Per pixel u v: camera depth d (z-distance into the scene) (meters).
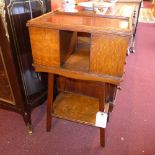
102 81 1.05
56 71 1.11
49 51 1.05
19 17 1.16
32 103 1.44
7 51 1.12
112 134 1.48
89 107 1.43
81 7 1.48
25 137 1.45
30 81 1.39
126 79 2.25
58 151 1.34
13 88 1.29
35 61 1.12
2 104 1.44
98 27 0.92
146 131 1.53
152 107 1.80
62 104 1.45
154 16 5.50
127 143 1.41
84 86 1.52
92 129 1.53
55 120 1.61
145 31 4.13
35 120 1.60
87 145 1.39
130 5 1.92
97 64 0.99
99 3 1.47
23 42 1.23
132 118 1.65
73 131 1.51
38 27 0.99
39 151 1.34
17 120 1.60
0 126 1.54
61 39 1.03
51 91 1.27
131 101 1.87
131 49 2.95
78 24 0.98
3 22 1.02
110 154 1.33
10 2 1.05
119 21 1.08
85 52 1.31
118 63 0.96
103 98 1.17
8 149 1.35
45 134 1.47
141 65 2.60
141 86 2.12
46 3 1.38
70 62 1.17
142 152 1.35
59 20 1.06
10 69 1.19
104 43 0.92
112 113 1.70
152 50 3.12
